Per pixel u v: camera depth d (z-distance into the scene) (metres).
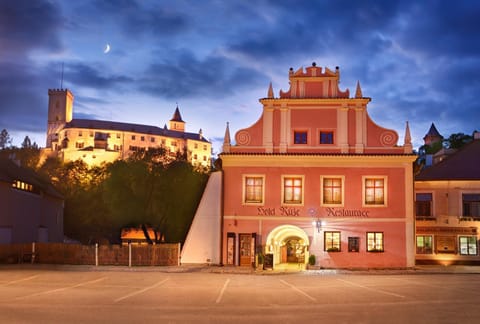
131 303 18.14
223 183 35.75
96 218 73.25
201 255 35.72
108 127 171.00
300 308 17.28
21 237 46.44
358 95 36.22
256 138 36.25
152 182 61.91
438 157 52.34
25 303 17.92
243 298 19.73
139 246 34.97
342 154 35.28
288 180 35.59
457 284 24.66
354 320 15.04
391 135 35.72
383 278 27.97
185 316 15.59
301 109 36.38
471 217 38.16
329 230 35.00
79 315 15.55
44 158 144.62
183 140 188.38
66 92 182.88
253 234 34.88
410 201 34.88
